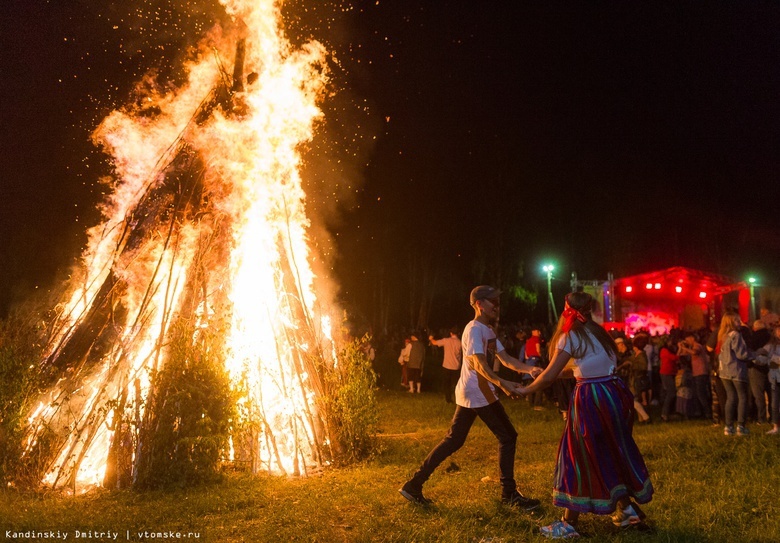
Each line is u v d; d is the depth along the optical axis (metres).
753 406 12.21
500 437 5.97
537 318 42.84
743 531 5.19
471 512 5.72
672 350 13.30
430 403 16.08
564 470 5.08
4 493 6.69
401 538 5.18
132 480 7.14
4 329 8.03
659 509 5.79
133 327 8.09
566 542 4.99
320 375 8.82
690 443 8.84
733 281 34.75
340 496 6.53
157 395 7.38
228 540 5.33
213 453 7.32
